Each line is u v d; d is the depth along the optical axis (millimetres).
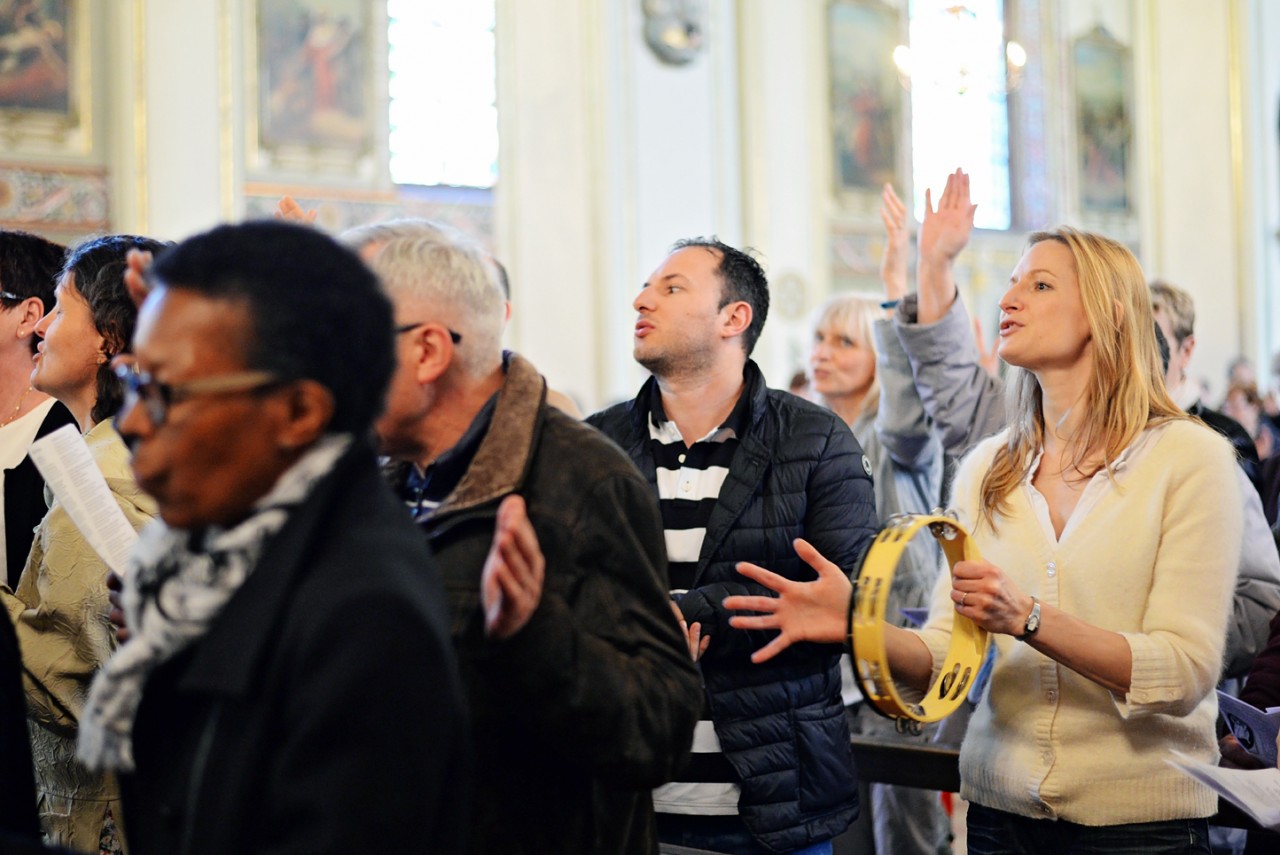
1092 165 17641
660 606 1864
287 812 1318
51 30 11258
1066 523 2602
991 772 2578
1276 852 2826
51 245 3242
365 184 12742
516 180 13148
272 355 1394
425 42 13430
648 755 1742
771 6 14734
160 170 11438
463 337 1928
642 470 3102
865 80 15516
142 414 1406
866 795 4312
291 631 1359
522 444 1875
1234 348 17734
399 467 2145
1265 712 2684
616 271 13281
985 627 2373
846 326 4492
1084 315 2627
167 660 1407
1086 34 17688
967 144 16906
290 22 12359
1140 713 2367
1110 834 2467
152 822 1416
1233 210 17781
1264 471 4270
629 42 13602
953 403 3717
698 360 3041
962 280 16688
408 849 1336
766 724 2885
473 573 1810
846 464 3010
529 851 1790
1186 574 2436
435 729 1363
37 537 2656
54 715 2525
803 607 2369
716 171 14164
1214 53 17859
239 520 1435
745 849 2891
